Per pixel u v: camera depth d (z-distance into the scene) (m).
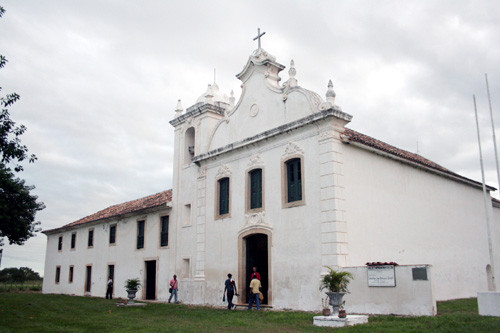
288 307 17.03
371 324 11.73
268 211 18.67
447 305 16.88
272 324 13.06
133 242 28.55
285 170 18.34
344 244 15.91
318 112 16.91
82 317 16.00
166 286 24.61
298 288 16.80
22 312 17.91
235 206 20.45
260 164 19.47
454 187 23.47
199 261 21.95
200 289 21.47
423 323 11.40
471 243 23.73
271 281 17.92
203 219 22.28
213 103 24.59
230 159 21.30
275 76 20.42
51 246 40.31
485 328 10.18
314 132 17.31
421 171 21.03
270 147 19.16
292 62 19.33
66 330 12.51
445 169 24.47
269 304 17.80
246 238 19.78
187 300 22.25
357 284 14.66
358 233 16.59
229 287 18.38
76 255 35.56
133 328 12.81
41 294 33.16
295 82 18.98
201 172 23.06
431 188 21.50
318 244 16.34
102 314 17.09
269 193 18.80
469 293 22.39
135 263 27.88
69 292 35.31
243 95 21.34
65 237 38.06
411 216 19.61
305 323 13.02
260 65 20.52
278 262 17.78
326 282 13.11
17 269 71.56
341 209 16.16
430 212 20.97
